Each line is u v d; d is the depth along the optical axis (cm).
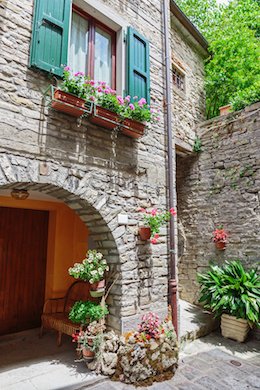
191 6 956
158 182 395
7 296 411
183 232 565
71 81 282
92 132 315
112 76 381
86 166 303
